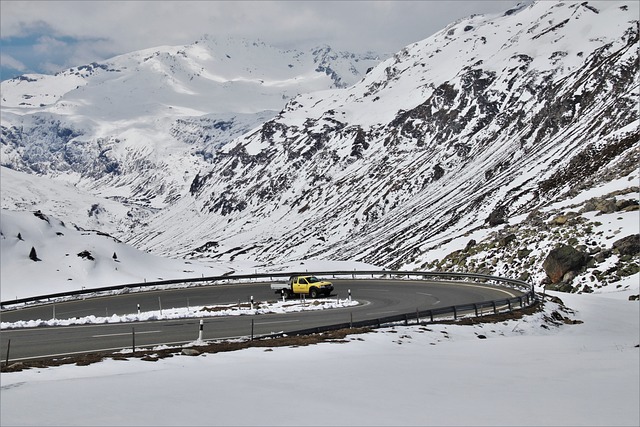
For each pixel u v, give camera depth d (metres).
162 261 103.06
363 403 17.23
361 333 31.41
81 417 15.25
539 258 63.25
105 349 29.05
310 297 54.38
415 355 26.95
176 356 25.03
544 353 28.33
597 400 18.22
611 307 44.56
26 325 40.12
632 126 126.69
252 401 17.17
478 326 35.62
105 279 85.12
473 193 191.50
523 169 176.75
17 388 18.77
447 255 79.81
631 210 65.00
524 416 16.05
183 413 15.73
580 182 118.69
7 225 87.56
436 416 15.87
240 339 30.80
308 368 22.73
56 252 88.00
